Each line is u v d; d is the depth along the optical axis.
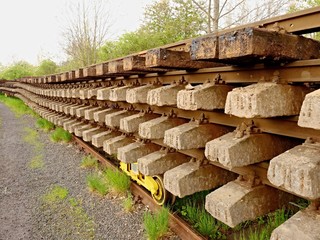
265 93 1.75
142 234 3.21
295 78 1.88
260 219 3.13
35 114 14.96
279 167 1.61
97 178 4.71
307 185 1.46
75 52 20.58
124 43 14.04
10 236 3.45
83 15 19.52
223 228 3.06
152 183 3.59
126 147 3.82
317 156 1.53
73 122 7.46
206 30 11.59
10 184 5.21
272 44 1.75
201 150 2.83
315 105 1.39
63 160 6.47
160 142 3.49
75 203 4.16
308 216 1.66
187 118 3.06
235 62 2.09
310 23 1.79
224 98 2.45
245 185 2.24
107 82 5.20
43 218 3.81
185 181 2.69
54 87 9.81
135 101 3.33
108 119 4.21
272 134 2.22
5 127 12.16
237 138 2.11
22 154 7.36
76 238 3.28
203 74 2.75
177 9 12.15
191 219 3.16
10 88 27.14
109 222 3.54
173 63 2.65
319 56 2.10
